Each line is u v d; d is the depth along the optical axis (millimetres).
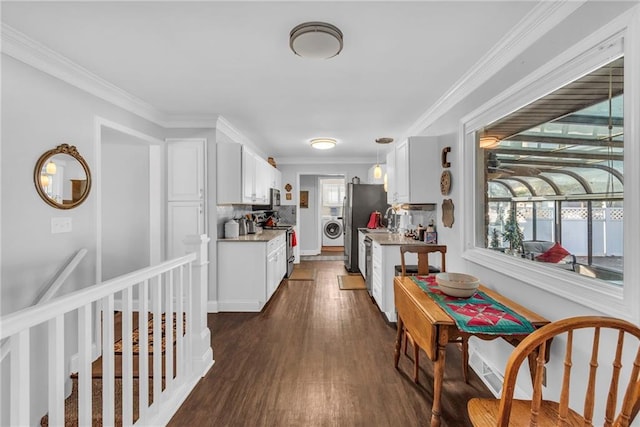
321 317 3361
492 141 2225
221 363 2357
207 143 3527
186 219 3533
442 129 3004
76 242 2248
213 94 2768
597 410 1288
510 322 1502
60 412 1094
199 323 2186
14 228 1813
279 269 4516
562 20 1479
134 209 3525
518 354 952
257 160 4262
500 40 1847
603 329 1266
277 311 3566
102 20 1647
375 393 1972
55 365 1072
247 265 3578
